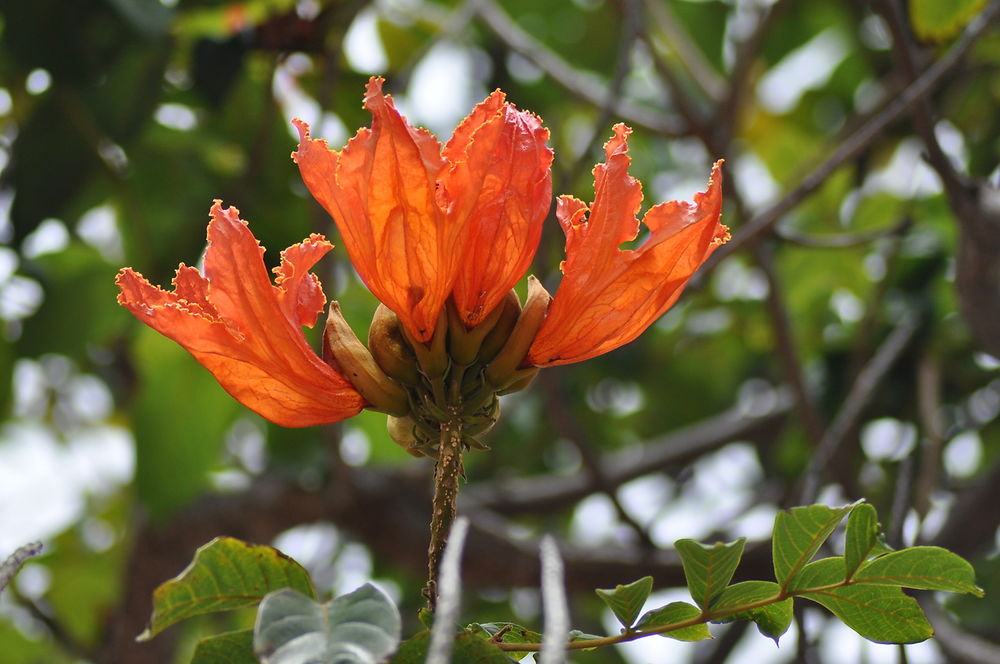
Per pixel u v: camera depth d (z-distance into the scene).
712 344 5.07
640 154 4.91
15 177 3.26
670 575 3.88
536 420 5.30
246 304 2.52
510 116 2.52
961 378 4.23
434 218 2.50
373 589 2.42
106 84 3.13
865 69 5.04
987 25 2.84
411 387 2.54
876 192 4.48
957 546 3.54
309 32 3.26
